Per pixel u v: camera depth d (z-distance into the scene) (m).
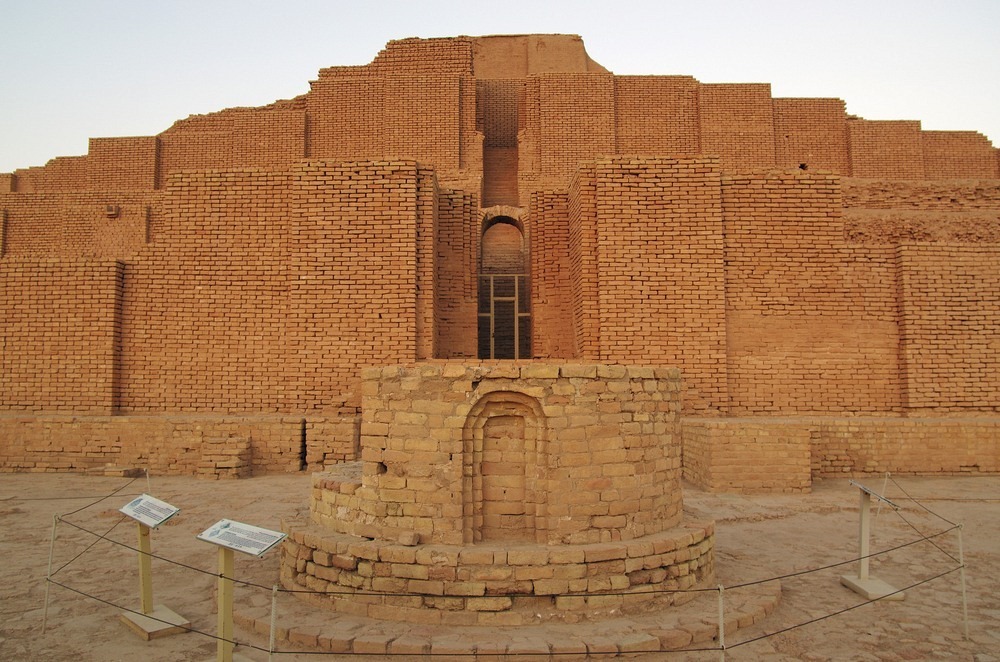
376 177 13.98
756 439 11.70
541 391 6.16
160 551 8.46
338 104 23.59
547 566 5.91
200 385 14.34
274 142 23.69
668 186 14.22
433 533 6.20
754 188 14.64
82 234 22.30
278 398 14.22
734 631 6.05
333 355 13.73
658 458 6.77
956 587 7.37
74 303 14.40
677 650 5.60
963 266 14.67
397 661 5.32
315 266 13.92
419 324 13.97
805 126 24.88
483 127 26.03
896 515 10.27
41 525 9.63
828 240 14.65
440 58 24.30
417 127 23.17
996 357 14.47
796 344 14.43
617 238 14.09
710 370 13.91
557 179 23.34
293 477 12.50
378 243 13.87
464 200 15.76
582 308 14.30
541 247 16.11
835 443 12.75
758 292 14.49
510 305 19.12
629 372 6.56
